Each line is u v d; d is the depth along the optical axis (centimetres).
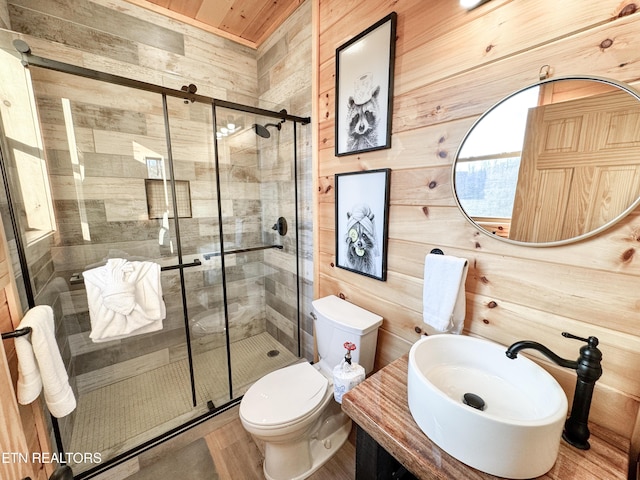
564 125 76
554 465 66
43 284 136
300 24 177
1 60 115
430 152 109
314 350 202
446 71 100
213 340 231
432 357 95
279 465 127
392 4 115
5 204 103
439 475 64
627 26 65
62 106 157
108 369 189
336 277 168
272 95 215
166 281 205
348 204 150
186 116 197
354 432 157
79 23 162
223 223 226
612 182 70
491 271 95
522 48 81
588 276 76
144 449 145
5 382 53
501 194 90
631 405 72
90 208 172
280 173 214
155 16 183
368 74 128
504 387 87
